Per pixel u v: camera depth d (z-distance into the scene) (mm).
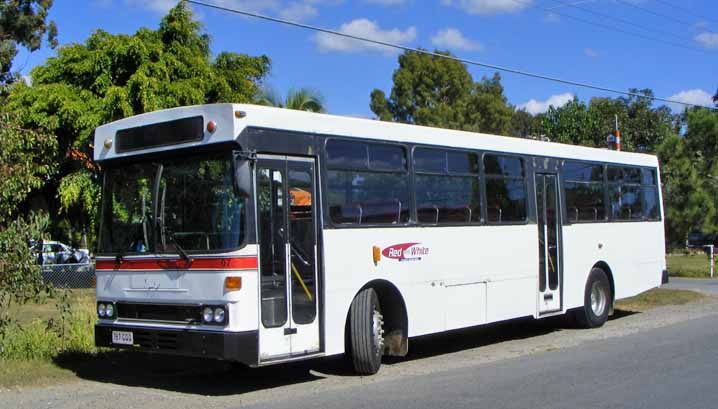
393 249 10531
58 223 24375
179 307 8812
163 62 20172
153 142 9297
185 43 21406
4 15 36250
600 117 53656
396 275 10555
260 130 8867
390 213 10562
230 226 8578
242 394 8953
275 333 8797
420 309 10930
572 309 14727
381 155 10523
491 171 12594
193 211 8906
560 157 14320
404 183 10852
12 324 12000
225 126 8656
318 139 9602
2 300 10523
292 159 9250
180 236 8938
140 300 9203
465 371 10344
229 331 8375
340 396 8719
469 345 13055
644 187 16906
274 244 8898
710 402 8172
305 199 9383
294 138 9273
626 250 16000
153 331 8977
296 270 9156
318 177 9547
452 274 11555
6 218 11156
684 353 11461
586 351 11945
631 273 16141
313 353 9289
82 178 20312
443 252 11398
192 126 8945
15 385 9266
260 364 8555
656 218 17203
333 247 9641
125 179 9617
